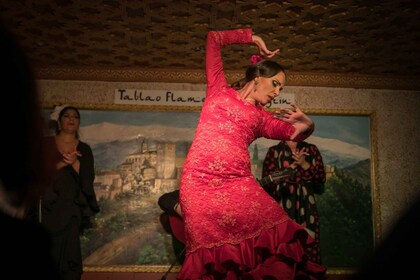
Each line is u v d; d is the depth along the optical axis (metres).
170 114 7.17
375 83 7.38
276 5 5.43
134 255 6.68
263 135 3.85
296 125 3.82
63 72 7.13
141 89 7.19
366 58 6.84
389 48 6.51
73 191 6.26
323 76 7.33
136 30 6.09
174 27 5.99
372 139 7.21
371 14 5.62
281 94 7.29
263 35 6.16
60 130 6.71
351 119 7.30
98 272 6.57
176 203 5.66
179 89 7.21
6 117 0.96
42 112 1.04
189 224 3.45
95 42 6.43
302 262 3.37
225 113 3.63
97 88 7.17
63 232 6.05
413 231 0.84
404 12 5.55
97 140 7.00
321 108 7.28
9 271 0.93
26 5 5.53
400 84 7.40
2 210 0.99
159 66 7.13
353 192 7.05
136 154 7.01
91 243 6.68
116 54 6.79
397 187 7.17
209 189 3.47
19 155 0.98
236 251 3.30
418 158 7.27
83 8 5.58
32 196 1.03
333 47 6.51
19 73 0.97
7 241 0.95
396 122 7.35
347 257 6.83
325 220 6.94
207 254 3.32
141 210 6.84
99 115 7.09
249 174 3.59
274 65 3.86
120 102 7.14
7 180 0.98
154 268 6.60
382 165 7.23
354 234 6.92
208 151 3.53
